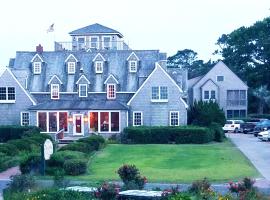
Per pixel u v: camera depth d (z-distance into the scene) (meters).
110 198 22.33
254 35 104.50
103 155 45.91
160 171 35.59
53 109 63.25
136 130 59.06
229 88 96.00
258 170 36.31
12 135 60.62
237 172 35.09
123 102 65.06
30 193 22.56
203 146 54.97
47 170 33.91
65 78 67.38
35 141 48.09
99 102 64.69
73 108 63.12
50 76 67.69
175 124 63.97
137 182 26.42
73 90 66.44
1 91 64.94
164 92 63.97
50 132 63.41
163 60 68.88
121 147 53.50
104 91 65.75
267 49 101.12
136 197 22.61
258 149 51.53
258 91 110.56
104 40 83.75
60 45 77.88
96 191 22.67
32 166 34.38
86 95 65.88
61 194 21.92
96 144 49.44
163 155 45.75
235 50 107.38
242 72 106.50
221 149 51.47
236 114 96.31
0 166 36.34
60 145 55.91
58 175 27.61
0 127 60.75
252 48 105.31
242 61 107.38
